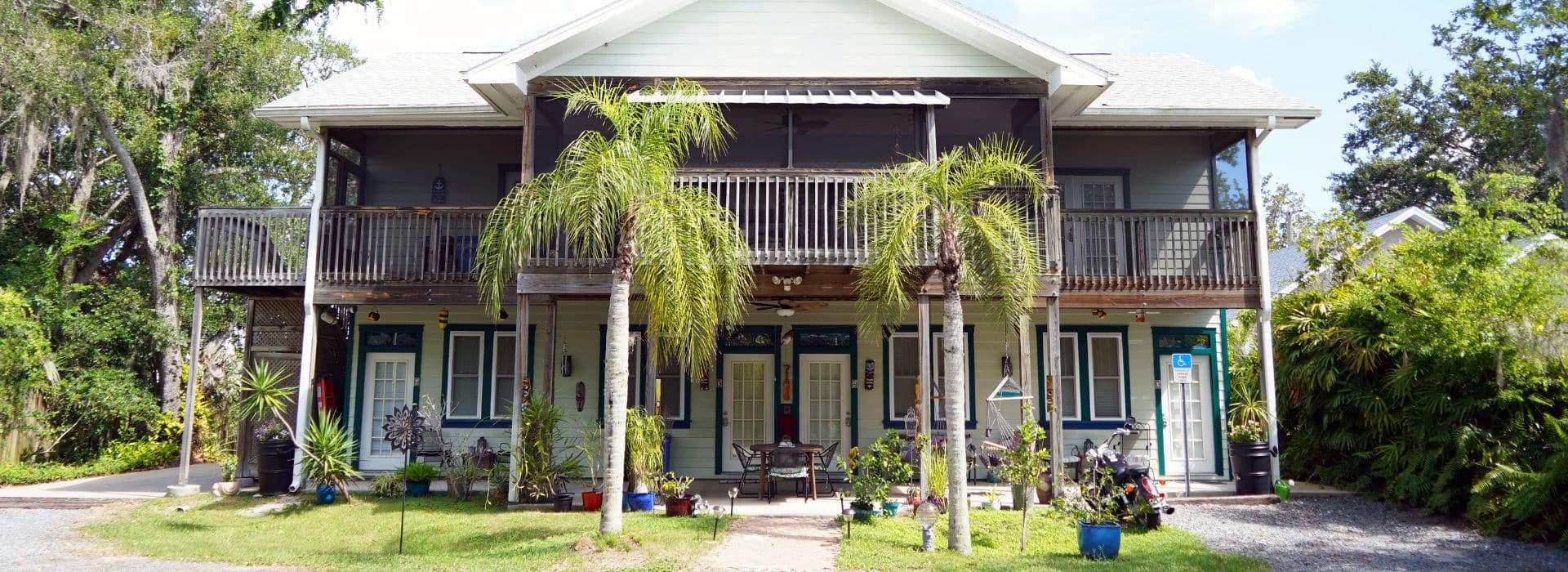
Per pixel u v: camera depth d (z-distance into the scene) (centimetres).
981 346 1352
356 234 1225
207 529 989
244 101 2019
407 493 1173
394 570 761
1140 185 1384
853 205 922
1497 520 921
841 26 1175
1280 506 1112
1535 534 888
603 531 838
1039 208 1112
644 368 1345
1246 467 1164
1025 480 863
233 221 1245
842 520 914
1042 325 1358
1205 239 1224
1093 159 1388
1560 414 985
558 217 821
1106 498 864
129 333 1816
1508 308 998
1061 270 1132
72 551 880
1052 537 900
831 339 1354
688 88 924
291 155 2275
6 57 1562
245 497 1181
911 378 1351
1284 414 1327
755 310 1359
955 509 827
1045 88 1150
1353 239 1470
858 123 1252
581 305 1364
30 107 1608
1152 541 884
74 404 1667
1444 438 1027
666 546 831
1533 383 992
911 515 1019
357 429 1366
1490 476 920
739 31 1173
